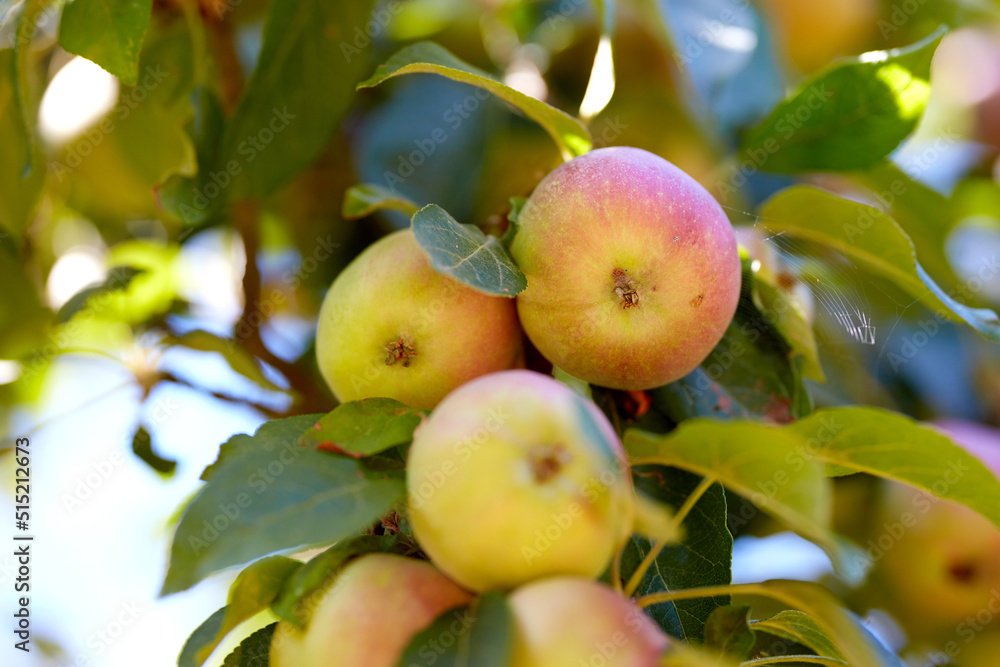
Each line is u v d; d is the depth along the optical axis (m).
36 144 0.61
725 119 0.67
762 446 0.45
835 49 0.74
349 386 0.53
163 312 0.66
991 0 0.77
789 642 0.55
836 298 0.62
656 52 0.68
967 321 0.54
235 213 0.65
